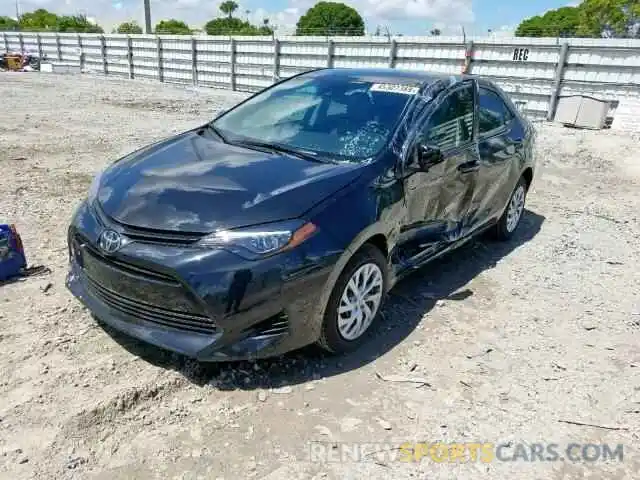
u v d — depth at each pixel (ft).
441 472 8.29
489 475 8.30
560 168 31.12
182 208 9.48
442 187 13.25
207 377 9.89
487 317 13.19
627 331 13.00
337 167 11.09
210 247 8.92
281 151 12.05
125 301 9.61
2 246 12.57
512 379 10.75
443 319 12.89
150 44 87.61
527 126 18.61
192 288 8.77
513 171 17.22
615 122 45.21
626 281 15.93
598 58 46.01
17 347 10.22
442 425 9.30
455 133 14.07
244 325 9.09
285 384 9.97
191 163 11.28
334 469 8.16
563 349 12.00
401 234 11.88
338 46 64.03
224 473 7.89
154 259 8.91
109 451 8.10
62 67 100.27
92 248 9.79
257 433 8.72
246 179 10.36
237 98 63.52
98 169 23.95
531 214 22.13
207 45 78.69
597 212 22.82
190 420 8.87
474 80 15.78
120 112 43.45
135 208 9.68
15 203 18.24
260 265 8.96
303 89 14.57
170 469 7.88
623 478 8.47
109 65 97.25
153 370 9.88
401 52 58.70
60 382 9.35
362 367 10.70
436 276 15.40
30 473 7.57
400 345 11.60
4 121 34.86
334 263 9.66
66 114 40.22
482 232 16.98
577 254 17.85
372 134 12.19
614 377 11.07
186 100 56.70
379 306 11.59
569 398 10.30
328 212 9.84
